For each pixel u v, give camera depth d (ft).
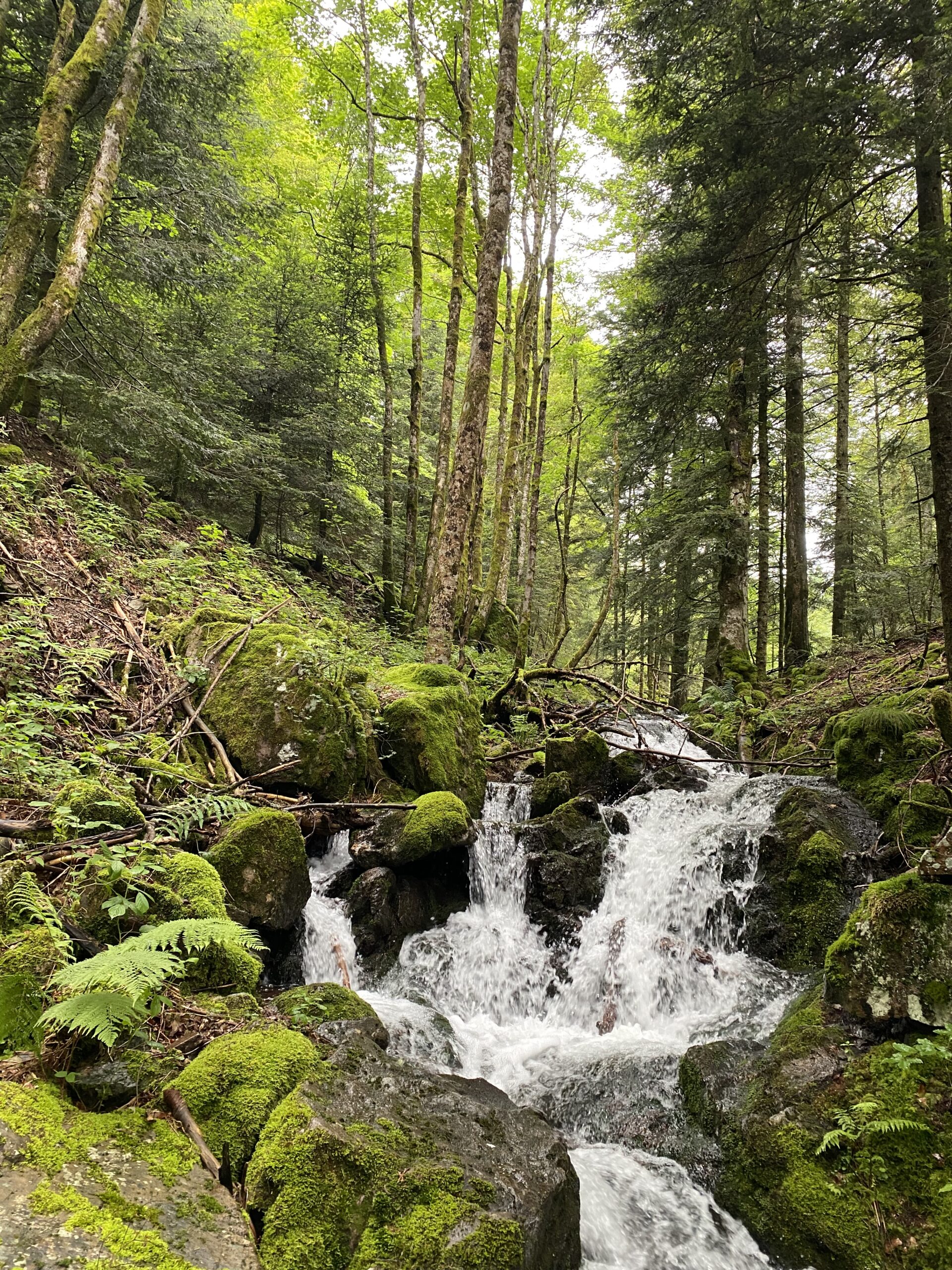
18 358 25.95
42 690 17.94
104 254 32.30
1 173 33.27
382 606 45.83
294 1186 7.54
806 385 51.65
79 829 12.76
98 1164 6.98
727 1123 12.28
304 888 15.89
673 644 64.08
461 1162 8.74
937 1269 9.18
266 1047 9.46
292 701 20.27
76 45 34.91
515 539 75.61
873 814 19.34
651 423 35.65
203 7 47.65
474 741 25.35
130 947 8.27
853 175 22.36
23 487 25.71
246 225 41.52
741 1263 10.70
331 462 46.52
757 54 22.43
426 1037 15.02
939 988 11.98
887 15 19.02
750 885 18.98
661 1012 17.37
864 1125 10.87
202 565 28.55
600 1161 12.50
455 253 40.57
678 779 26.40
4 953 8.99
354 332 48.78
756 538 43.27
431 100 50.42
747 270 25.94
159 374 34.14
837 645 51.57
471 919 20.13
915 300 23.58
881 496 60.75
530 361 56.44
